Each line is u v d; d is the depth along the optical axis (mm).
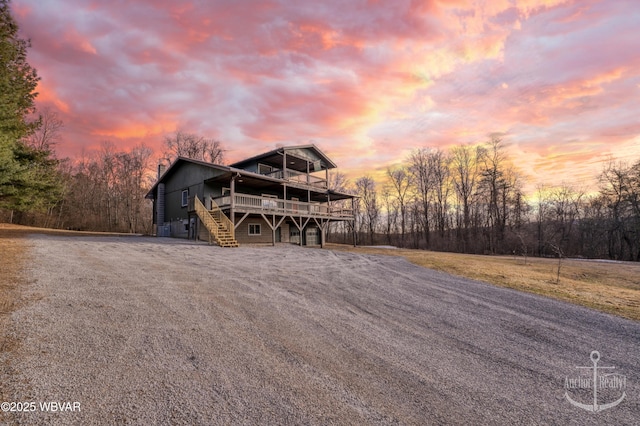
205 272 7988
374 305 6047
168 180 22438
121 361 3111
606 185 30953
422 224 42219
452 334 4648
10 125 11586
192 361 3250
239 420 2297
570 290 8320
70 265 7605
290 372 3178
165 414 2305
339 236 48281
